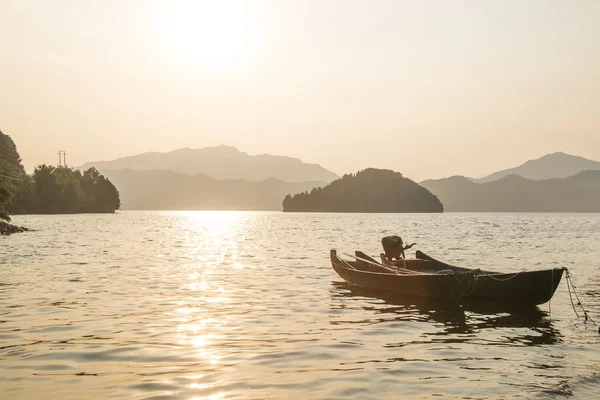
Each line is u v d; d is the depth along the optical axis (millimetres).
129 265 30656
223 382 9805
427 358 11609
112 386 9523
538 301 17594
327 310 17328
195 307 17500
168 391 9273
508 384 9859
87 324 14695
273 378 10070
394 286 20688
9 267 28953
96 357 11406
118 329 14117
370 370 10664
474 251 42500
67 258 34594
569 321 15789
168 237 64812
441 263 23312
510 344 12977
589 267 29938
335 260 25406
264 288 22062
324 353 11930
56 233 70125
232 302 18594
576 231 85125
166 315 16094
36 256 35906
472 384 9852
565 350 12422
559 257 36719
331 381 9930
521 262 33156
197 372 10406
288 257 37250
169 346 12383
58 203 184750
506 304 18297
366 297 20031
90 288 21406
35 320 15188
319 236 69875
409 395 9227
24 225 96625
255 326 14734
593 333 14242
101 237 61969
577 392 9453
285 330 14289
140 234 71250
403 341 13211
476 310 17516
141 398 8938
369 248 46812
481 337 13711
